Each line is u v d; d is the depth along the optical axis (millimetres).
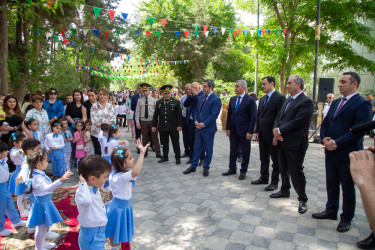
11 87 9727
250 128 5012
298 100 3787
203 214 3729
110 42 21562
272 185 4672
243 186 4871
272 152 4637
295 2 12133
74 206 4051
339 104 3340
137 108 7289
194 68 27156
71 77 14172
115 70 22969
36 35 9984
